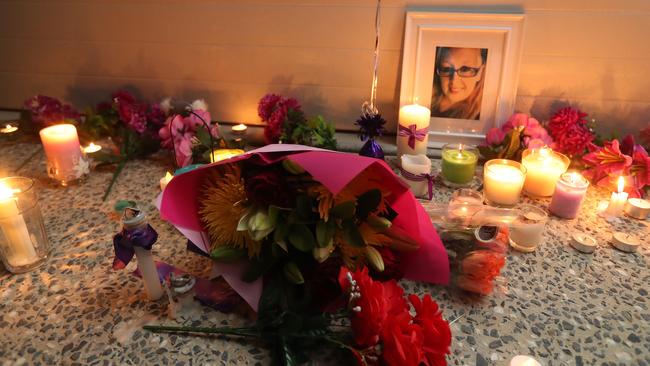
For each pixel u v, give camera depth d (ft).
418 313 2.16
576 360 2.29
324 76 4.44
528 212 3.03
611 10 3.79
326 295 2.41
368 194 2.24
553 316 2.54
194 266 2.89
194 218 2.56
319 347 2.35
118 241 2.43
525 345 2.37
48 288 2.73
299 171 2.22
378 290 2.08
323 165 2.08
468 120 4.32
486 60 4.09
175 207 2.46
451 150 3.86
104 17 4.49
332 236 2.28
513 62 4.04
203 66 4.58
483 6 3.97
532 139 3.91
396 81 4.36
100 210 3.51
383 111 4.52
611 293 2.70
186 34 4.45
